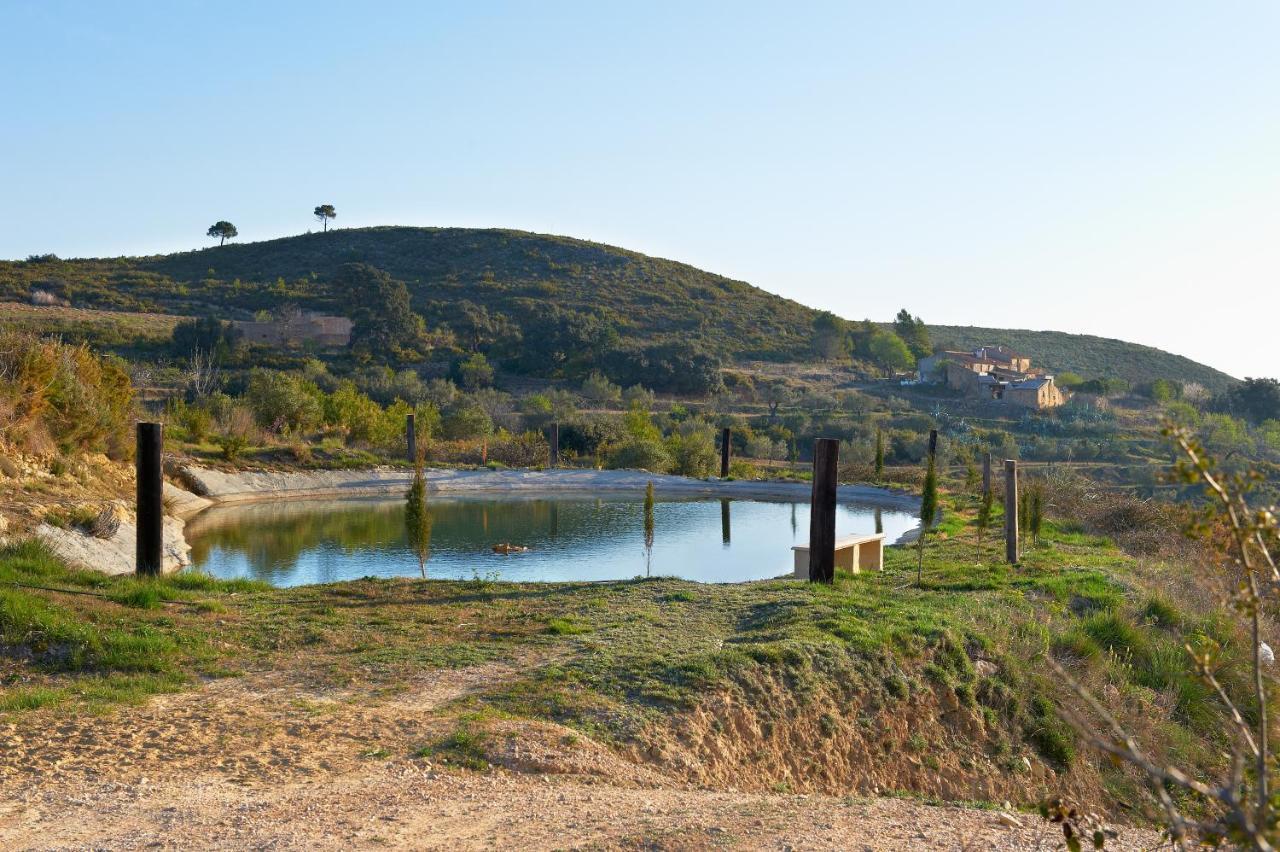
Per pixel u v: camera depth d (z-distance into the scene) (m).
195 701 9.09
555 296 122.75
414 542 17.95
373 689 9.74
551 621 12.98
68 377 26.81
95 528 20.95
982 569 19.03
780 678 10.77
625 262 138.50
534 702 9.35
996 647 13.04
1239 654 13.63
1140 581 18.17
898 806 7.52
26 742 7.56
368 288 100.75
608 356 94.38
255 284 116.31
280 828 5.98
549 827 6.20
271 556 24.52
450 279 126.06
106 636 10.73
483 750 7.89
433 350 95.75
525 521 33.38
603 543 27.98
